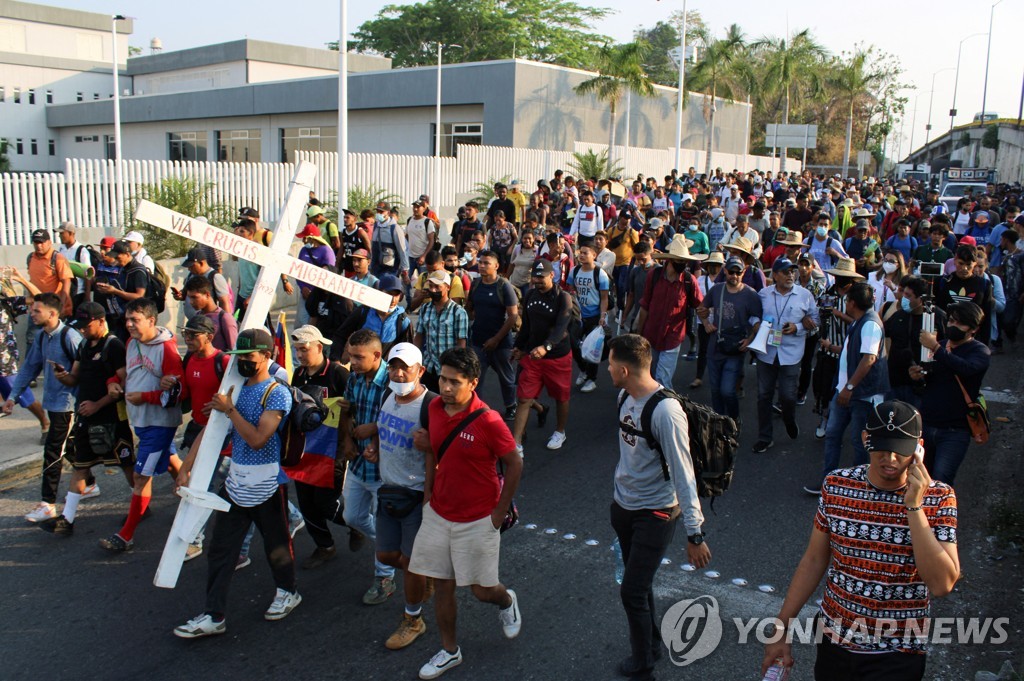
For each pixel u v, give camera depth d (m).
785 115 45.53
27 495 7.01
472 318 8.53
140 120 43.91
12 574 5.65
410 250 15.44
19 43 57.19
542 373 8.05
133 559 5.89
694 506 4.04
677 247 8.45
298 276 5.05
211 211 16.19
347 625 5.05
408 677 4.52
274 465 4.90
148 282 9.53
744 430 8.98
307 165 5.02
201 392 5.61
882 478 3.07
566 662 4.68
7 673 4.54
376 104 32.72
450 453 4.35
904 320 6.54
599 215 15.84
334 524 6.55
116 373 6.00
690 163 37.22
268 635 4.94
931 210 20.83
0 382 8.44
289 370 5.89
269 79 48.50
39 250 9.77
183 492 4.67
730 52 38.16
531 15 58.25
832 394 8.45
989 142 59.78
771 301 8.15
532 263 11.52
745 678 4.54
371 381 5.28
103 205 15.20
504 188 17.62
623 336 4.30
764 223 15.66
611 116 31.50
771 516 6.71
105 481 7.34
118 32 61.75
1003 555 6.09
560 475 7.59
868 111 69.38
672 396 4.20
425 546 4.42
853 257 12.42
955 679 4.61
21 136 51.97
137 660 4.68
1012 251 12.73
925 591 3.12
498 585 4.57
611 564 5.88
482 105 30.44
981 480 7.61
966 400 5.92
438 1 57.41
